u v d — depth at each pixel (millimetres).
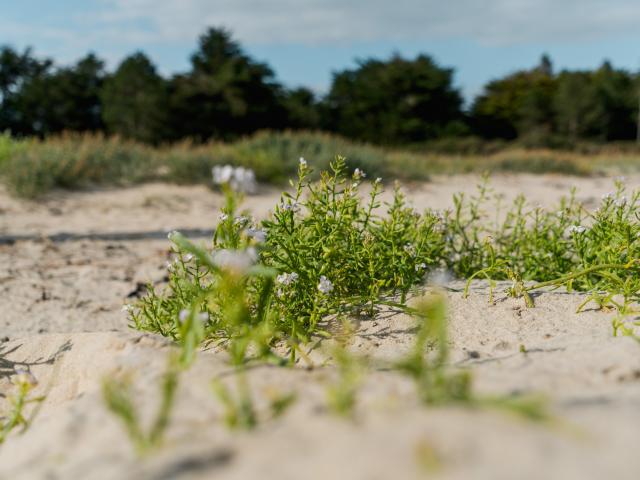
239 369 1971
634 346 2240
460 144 36219
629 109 53844
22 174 11430
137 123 43375
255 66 45656
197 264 3156
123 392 1799
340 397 1433
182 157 14203
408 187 14594
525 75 63344
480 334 2988
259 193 12914
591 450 1094
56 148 13695
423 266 3613
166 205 11656
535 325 3078
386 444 1146
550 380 1788
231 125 45062
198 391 1763
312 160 15352
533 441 1118
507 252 4238
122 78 43750
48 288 5391
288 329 2961
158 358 2248
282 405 1513
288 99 50375
